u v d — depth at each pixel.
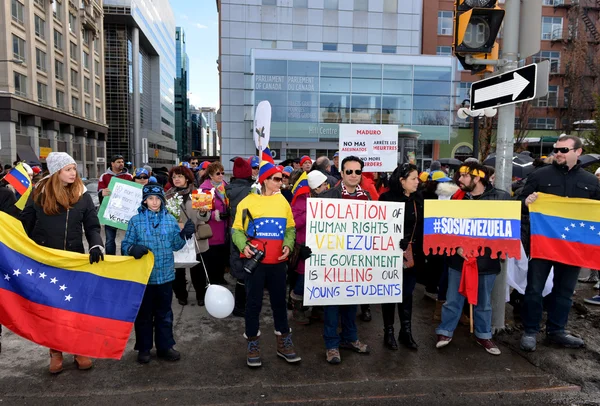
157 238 3.84
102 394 3.37
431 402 3.43
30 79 43.97
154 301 3.96
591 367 4.01
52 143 49.38
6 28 40.03
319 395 3.45
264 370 3.81
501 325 4.79
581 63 35.00
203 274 5.51
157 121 111.44
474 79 35.88
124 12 82.06
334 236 4.09
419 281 6.01
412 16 32.16
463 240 4.20
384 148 7.49
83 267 3.71
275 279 3.85
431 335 4.71
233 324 4.93
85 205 3.86
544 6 38.34
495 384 3.68
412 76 29.95
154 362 3.95
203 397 3.38
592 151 13.72
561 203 4.32
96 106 67.12
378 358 4.12
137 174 6.37
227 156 30.34
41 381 3.56
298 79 28.92
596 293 6.27
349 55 29.22
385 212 4.22
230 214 5.22
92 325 3.69
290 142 29.86
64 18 52.47
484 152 19.67
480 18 4.54
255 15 30.27
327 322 4.07
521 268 5.29
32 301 3.60
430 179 6.23
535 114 37.78
